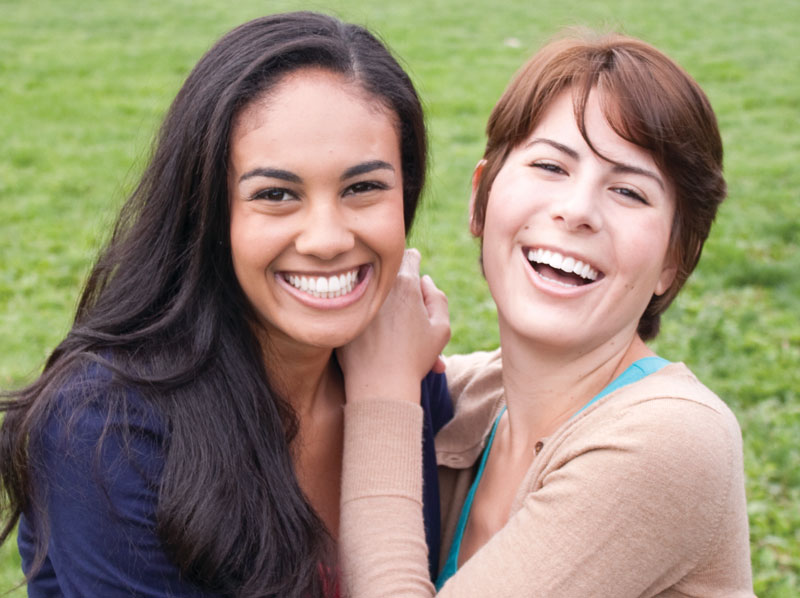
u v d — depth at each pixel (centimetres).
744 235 791
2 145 1027
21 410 194
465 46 1588
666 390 188
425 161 208
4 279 692
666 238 205
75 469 179
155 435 185
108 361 188
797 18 1852
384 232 190
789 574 385
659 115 195
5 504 207
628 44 206
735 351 578
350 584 192
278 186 182
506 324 219
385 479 202
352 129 182
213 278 196
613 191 201
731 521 184
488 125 226
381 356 219
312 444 226
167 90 1254
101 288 212
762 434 485
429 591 191
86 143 1050
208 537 180
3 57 1425
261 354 203
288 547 190
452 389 263
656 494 177
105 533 180
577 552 179
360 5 1900
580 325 204
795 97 1303
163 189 196
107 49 1505
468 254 733
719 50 1594
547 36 243
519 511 190
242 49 186
